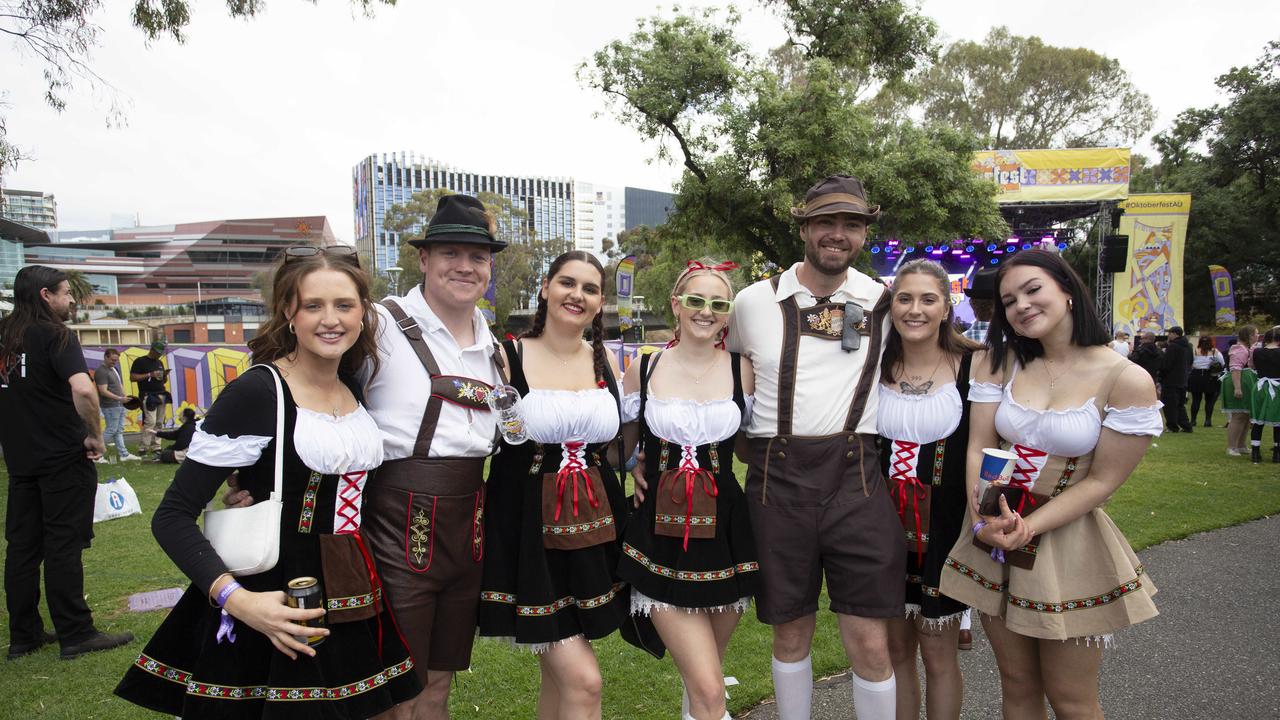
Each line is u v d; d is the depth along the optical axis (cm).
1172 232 2131
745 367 276
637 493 267
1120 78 3253
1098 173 2008
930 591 253
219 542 185
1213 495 705
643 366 274
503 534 243
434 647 233
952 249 2089
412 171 9662
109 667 369
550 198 11062
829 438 259
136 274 11006
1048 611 218
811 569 258
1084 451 224
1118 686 343
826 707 323
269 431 194
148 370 1073
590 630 238
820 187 269
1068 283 225
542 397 245
